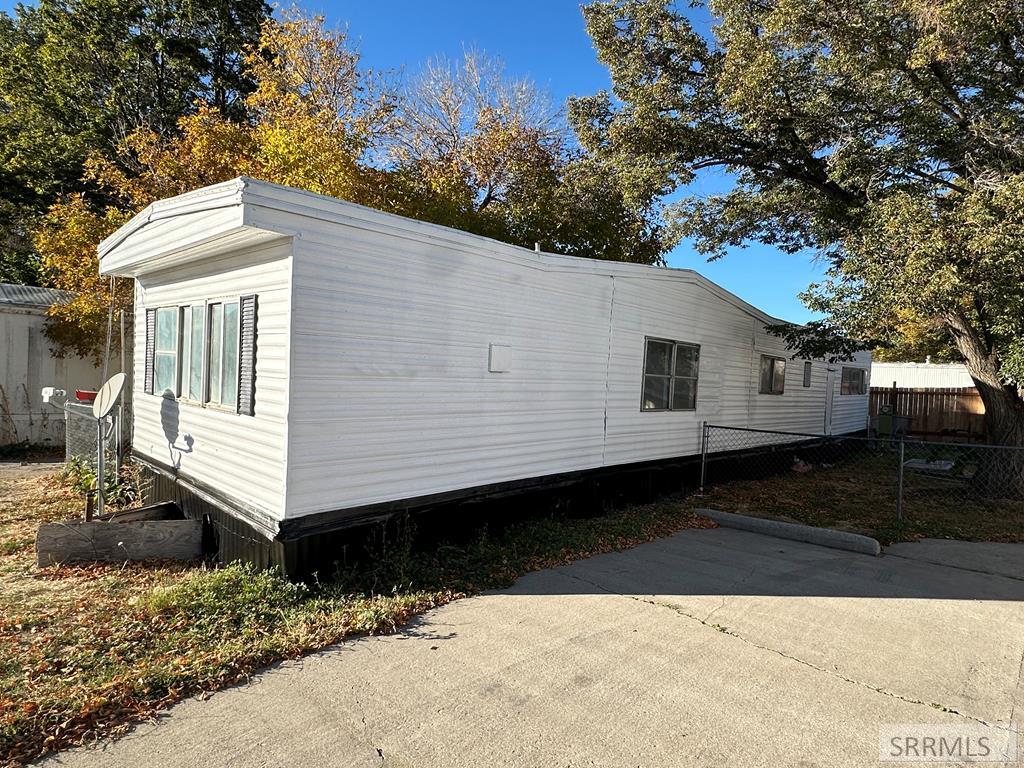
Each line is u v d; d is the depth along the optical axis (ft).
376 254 15.64
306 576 14.75
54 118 54.65
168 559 17.71
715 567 17.72
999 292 21.04
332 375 14.85
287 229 13.78
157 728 9.12
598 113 34.76
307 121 37.04
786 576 16.96
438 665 11.31
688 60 32.09
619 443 24.70
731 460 32.86
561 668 11.27
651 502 26.68
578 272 22.15
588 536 20.16
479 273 18.44
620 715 9.69
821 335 31.53
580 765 8.43
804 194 32.99
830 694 10.46
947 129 26.13
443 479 17.72
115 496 23.76
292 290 13.99
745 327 33.24
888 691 10.61
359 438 15.51
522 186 50.26
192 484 19.22
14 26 59.31
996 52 24.91
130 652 11.48
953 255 20.92
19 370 37.50
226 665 10.89
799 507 26.45
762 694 10.42
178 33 60.13
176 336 20.61
